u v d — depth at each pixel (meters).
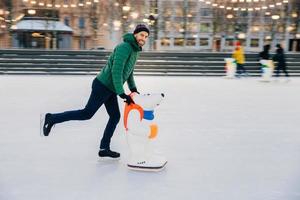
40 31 30.98
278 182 3.52
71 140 4.96
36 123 6.01
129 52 3.67
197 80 14.31
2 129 5.56
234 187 3.37
